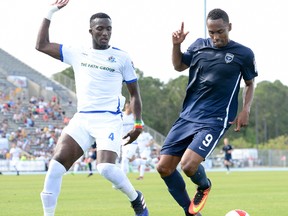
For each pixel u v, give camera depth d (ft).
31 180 94.12
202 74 31.99
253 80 32.45
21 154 147.74
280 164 234.99
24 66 208.13
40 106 180.55
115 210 42.14
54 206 28.40
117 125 29.32
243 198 53.62
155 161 152.35
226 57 31.58
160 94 334.65
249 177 107.24
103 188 70.13
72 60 30.04
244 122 31.89
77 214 39.47
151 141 95.66
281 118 384.27
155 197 54.54
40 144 161.99
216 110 31.68
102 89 29.37
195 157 30.66
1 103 177.47
